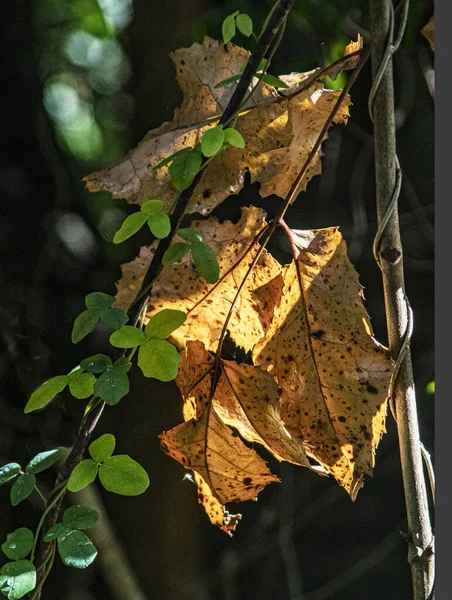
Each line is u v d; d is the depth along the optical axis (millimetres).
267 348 935
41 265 2172
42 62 2145
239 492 940
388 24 887
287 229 929
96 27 2029
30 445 2084
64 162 2166
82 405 2129
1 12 2131
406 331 899
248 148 945
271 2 1609
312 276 924
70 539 874
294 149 948
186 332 948
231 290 942
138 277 942
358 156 2184
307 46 1598
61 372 2156
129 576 1993
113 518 2166
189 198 901
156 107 1972
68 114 2131
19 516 2090
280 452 928
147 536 2154
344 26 1536
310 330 924
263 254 937
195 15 1839
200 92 951
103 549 1982
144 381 2082
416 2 1207
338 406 920
